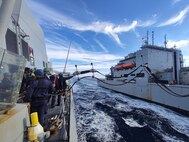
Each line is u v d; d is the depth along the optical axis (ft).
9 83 7.51
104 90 145.48
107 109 66.33
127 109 67.72
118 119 52.21
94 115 54.80
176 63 78.43
